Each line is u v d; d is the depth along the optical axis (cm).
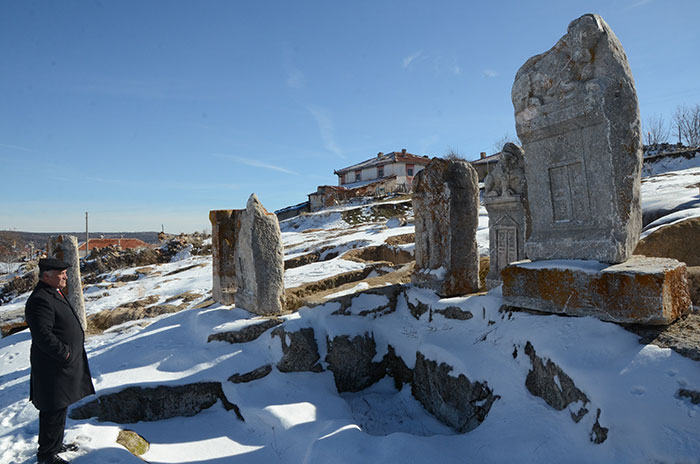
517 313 448
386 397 582
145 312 936
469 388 452
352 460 340
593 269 374
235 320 632
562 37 425
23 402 471
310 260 1538
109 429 408
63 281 357
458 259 639
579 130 418
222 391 521
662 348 306
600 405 299
